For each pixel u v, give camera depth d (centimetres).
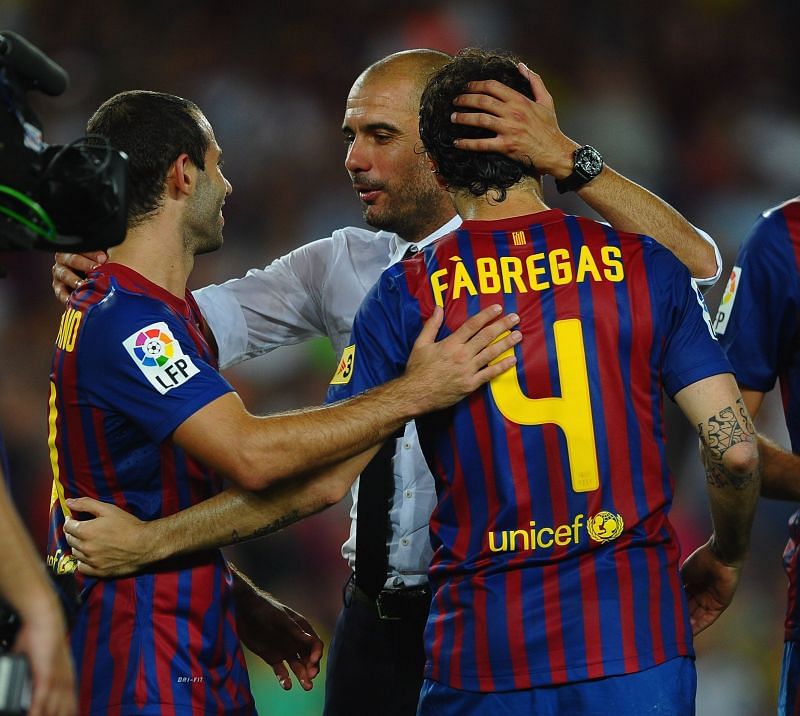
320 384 2972
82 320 976
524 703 900
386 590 1166
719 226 3691
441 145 970
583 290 926
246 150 3494
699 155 3831
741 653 2577
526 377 918
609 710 887
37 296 3067
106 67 3547
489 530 916
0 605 788
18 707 723
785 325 1090
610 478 911
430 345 930
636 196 1048
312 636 1166
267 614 1155
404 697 1179
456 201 986
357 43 3738
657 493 927
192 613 981
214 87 3569
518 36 3894
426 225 1216
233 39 3678
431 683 941
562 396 912
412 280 959
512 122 955
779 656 2573
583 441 908
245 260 3297
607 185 1029
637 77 3950
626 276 931
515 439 912
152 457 972
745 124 3919
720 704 2544
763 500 2636
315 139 3550
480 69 981
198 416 937
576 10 3962
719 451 923
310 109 3597
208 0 3706
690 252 1070
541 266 934
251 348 1291
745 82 4028
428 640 945
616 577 904
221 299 1267
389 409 917
